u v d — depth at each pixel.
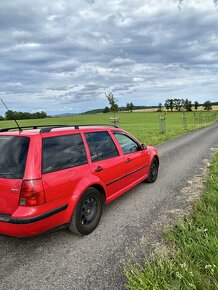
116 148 5.64
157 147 15.93
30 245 4.18
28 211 3.57
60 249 4.04
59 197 3.92
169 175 8.58
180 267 3.26
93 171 4.65
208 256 3.37
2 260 3.77
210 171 8.81
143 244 4.11
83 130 4.89
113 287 3.17
